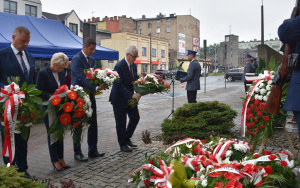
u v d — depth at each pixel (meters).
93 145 5.14
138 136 6.77
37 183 2.34
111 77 4.92
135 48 5.45
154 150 5.46
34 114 3.63
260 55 12.41
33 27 10.15
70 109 3.98
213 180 2.64
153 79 5.28
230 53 93.12
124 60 5.49
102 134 7.20
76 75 4.79
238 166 2.77
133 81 5.47
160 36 73.75
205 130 5.75
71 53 10.08
